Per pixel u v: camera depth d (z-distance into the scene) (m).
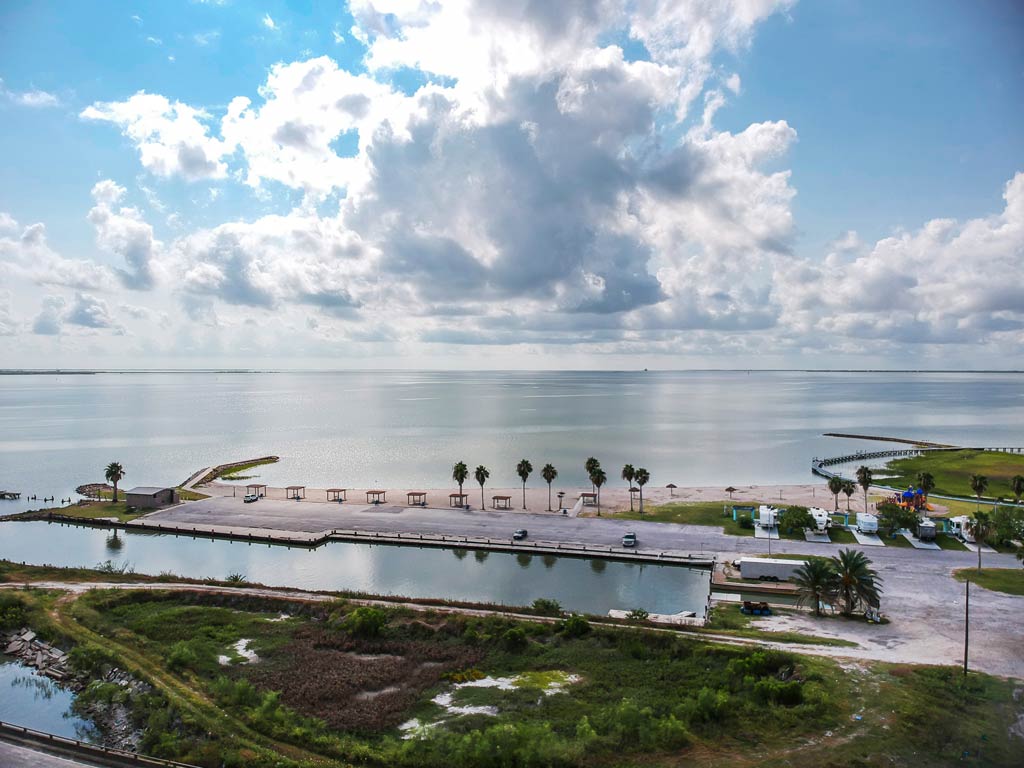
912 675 56.69
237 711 54.47
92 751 47.88
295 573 97.50
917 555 97.62
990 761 44.19
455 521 123.06
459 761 46.34
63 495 155.75
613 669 62.44
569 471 182.62
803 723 49.91
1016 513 108.06
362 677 61.28
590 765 45.41
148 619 75.38
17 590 83.75
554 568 98.81
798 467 190.12
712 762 45.34
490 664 64.62
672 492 146.75
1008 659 61.12
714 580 88.12
